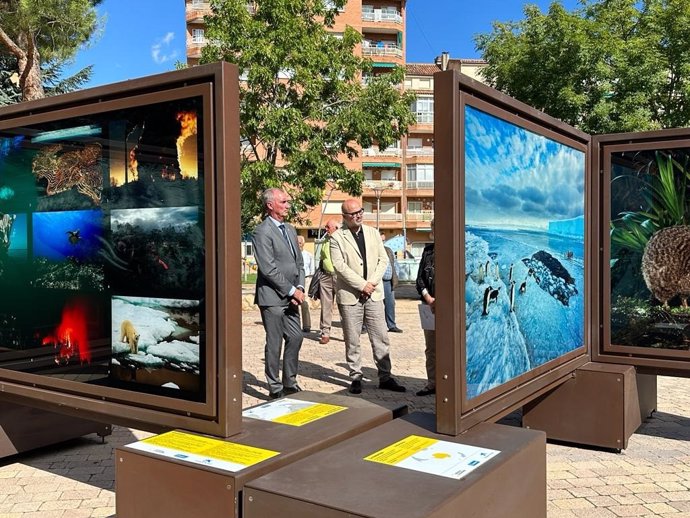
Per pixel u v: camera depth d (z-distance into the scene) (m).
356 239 6.84
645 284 5.23
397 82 19.30
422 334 11.77
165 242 3.20
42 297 3.85
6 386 4.09
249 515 2.36
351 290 6.82
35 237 3.89
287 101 18.70
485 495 2.45
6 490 4.19
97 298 3.54
